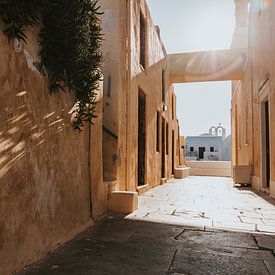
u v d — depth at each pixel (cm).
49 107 354
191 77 1739
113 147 702
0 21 268
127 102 777
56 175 369
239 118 1925
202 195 957
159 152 1341
